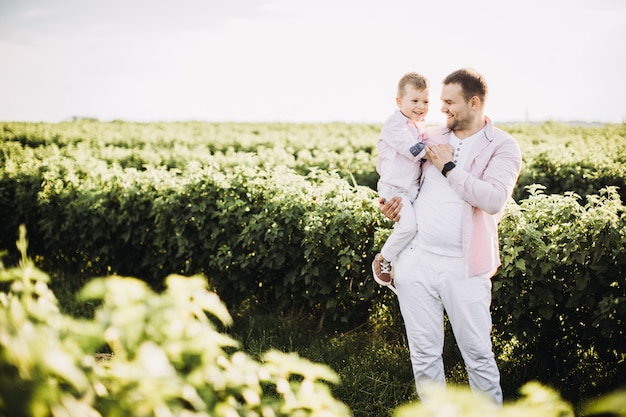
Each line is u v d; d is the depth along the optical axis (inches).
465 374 165.9
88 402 43.1
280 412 55.3
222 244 223.6
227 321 53.0
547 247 150.4
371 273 188.9
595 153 452.4
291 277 204.5
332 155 461.4
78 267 280.2
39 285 57.4
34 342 41.6
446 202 120.6
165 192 236.8
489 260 120.3
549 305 152.5
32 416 38.0
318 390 56.0
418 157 121.8
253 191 221.8
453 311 121.6
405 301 125.4
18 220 299.6
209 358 50.3
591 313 148.3
